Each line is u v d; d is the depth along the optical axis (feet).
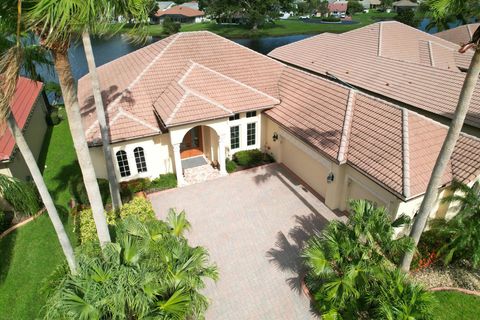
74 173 74.13
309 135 62.90
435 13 31.63
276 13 315.78
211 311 43.98
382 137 54.19
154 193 67.97
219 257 52.60
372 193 53.21
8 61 26.68
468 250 46.52
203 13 366.63
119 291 29.99
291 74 80.79
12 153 59.57
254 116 76.43
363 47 107.55
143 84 72.79
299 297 45.65
